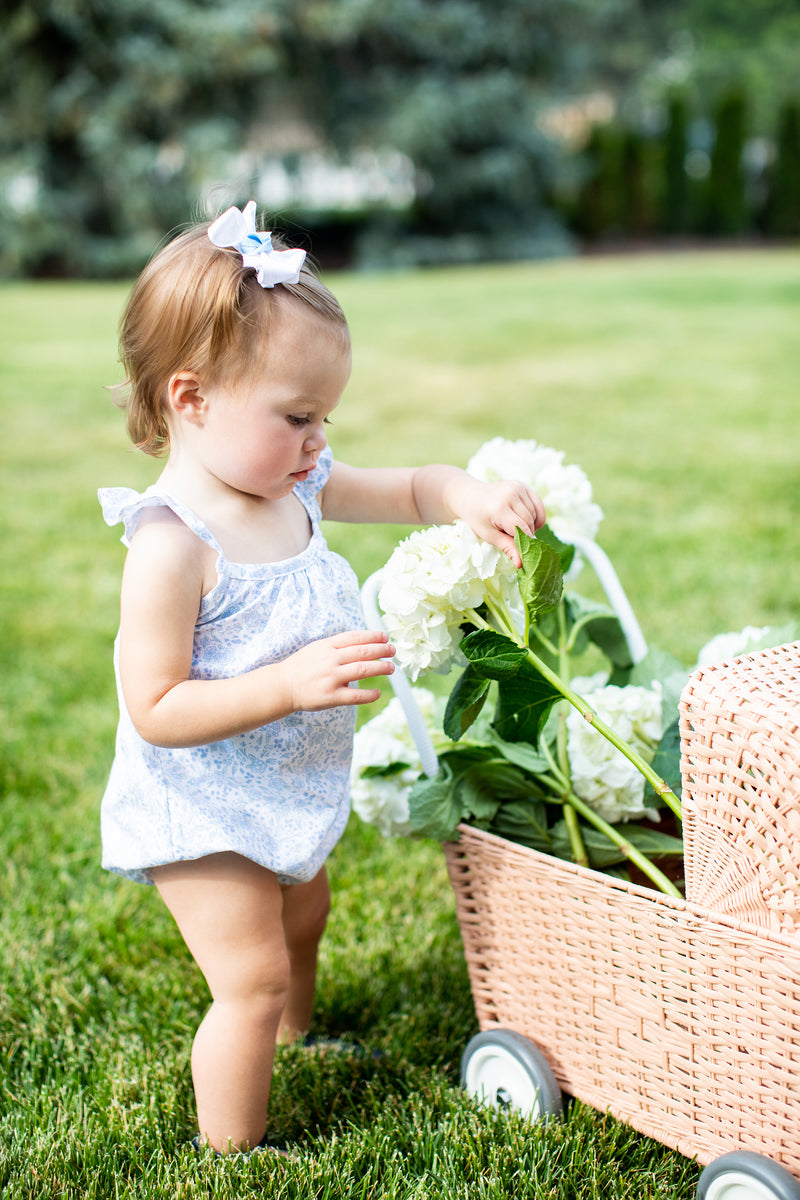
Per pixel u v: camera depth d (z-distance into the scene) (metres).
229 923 1.61
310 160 20.17
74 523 4.94
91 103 17.30
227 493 1.62
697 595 3.66
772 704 1.33
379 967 2.13
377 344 10.15
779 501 4.76
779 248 20.42
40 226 17.59
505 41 19.00
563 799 1.80
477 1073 1.79
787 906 1.35
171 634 1.53
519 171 19.86
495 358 9.26
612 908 1.56
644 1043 1.58
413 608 1.54
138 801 1.63
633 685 1.91
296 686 1.48
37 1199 1.58
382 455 5.98
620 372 8.38
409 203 20.80
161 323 1.54
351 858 2.48
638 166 21.34
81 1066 1.89
